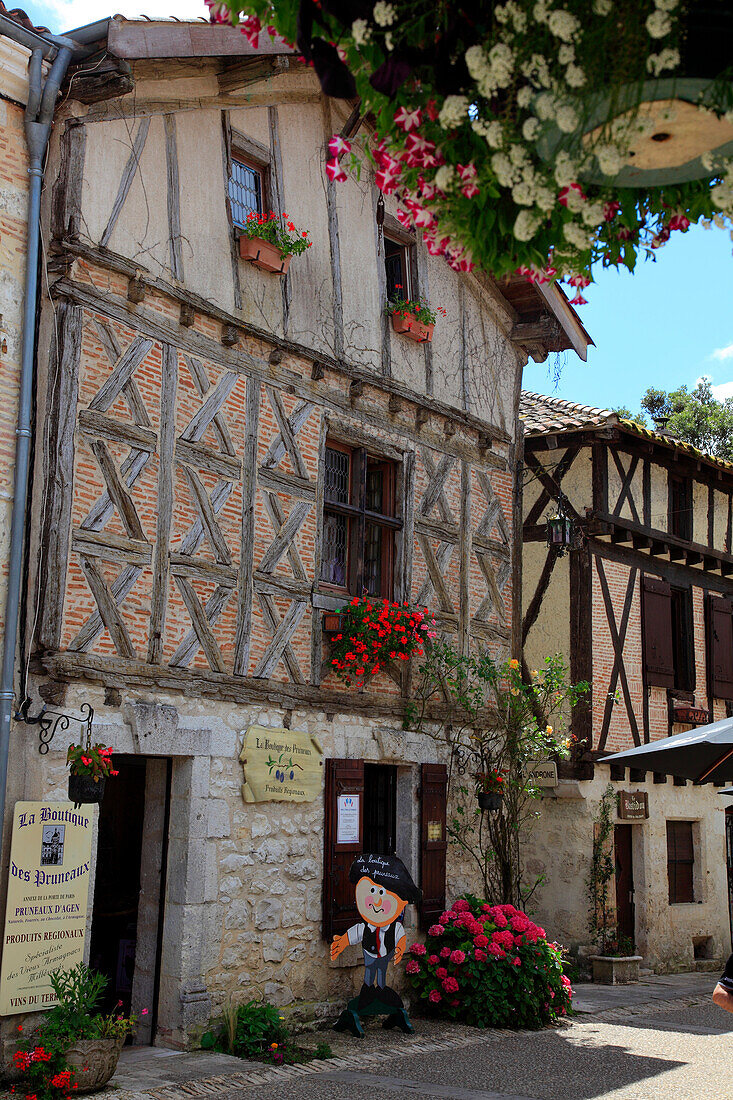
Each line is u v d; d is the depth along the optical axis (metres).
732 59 2.38
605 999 10.63
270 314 8.66
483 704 10.71
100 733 6.82
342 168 3.12
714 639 15.27
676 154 2.56
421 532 10.23
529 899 12.50
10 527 6.58
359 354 9.63
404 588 9.93
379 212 9.73
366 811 9.75
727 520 15.91
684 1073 7.18
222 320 8.15
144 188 7.62
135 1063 6.73
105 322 7.22
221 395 8.12
